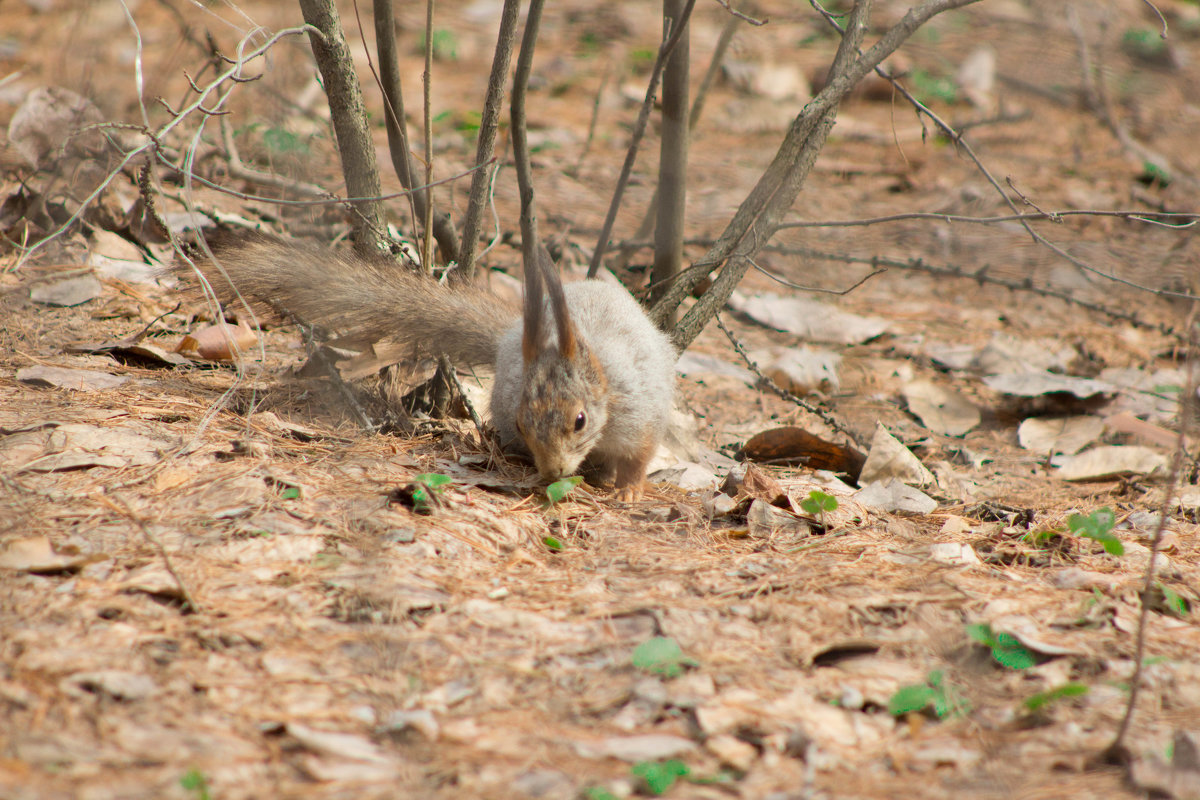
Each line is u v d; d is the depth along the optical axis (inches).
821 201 631.8
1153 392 438.3
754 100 805.2
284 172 481.1
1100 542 259.4
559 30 936.9
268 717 170.2
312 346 338.3
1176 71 859.4
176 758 156.6
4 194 444.8
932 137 761.0
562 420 282.5
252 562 219.0
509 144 663.8
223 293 348.5
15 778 145.6
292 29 299.4
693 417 384.5
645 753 169.5
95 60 568.1
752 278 556.7
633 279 492.4
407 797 153.8
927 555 256.8
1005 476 364.8
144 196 343.6
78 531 222.8
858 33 336.5
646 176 645.3
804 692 189.5
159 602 199.9
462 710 178.9
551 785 159.6
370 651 192.7
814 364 451.5
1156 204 644.7
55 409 287.7
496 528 255.3
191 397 314.7
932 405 430.9
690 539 265.7
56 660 176.7
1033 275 576.7
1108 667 202.4
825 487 315.3
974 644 208.8
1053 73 844.0
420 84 760.3
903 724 184.1
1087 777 169.0
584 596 223.8
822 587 231.1
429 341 350.6
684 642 204.2
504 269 498.9
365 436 310.2
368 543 232.1
